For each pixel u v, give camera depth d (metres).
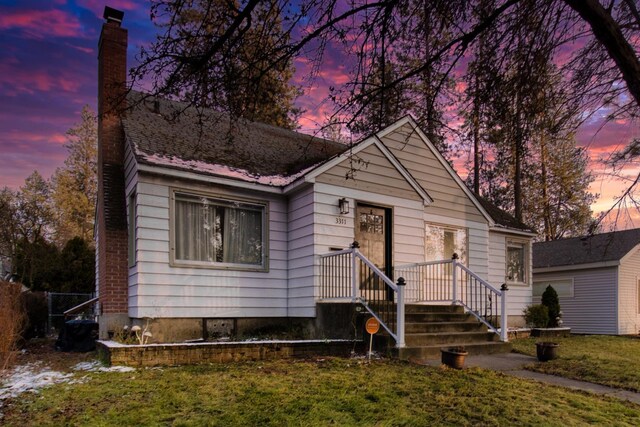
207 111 10.98
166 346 6.75
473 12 4.55
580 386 6.18
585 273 17.55
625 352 9.62
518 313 14.70
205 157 9.53
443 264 11.77
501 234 14.56
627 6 4.37
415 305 9.58
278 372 6.16
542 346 7.98
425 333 8.48
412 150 11.67
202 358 6.94
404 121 11.47
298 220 9.64
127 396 4.95
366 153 10.09
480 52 4.84
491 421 4.36
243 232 9.52
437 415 4.49
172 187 8.62
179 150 9.34
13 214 23.59
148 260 8.23
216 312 8.86
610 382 6.44
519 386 5.72
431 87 4.96
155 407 4.55
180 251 8.69
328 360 7.15
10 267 23.08
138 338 7.52
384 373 6.17
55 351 9.60
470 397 5.10
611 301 16.58
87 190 31.58
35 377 6.23
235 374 5.96
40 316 12.40
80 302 15.97
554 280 18.62
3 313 7.95
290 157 11.61
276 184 9.60
